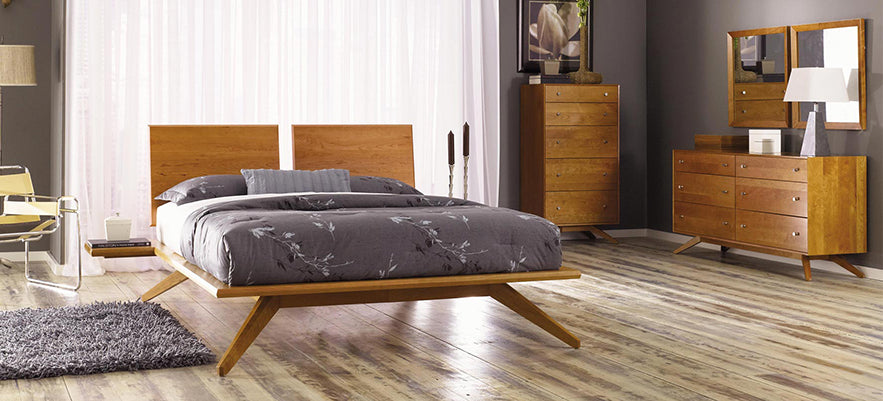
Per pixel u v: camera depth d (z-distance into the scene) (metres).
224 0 5.93
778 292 4.88
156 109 5.79
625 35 7.38
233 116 6.00
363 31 6.35
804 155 5.43
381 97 6.44
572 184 6.86
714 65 6.70
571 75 6.96
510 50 7.05
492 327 3.98
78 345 3.43
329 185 5.21
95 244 4.51
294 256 3.29
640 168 7.49
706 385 3.04
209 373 3.20
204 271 3.63
